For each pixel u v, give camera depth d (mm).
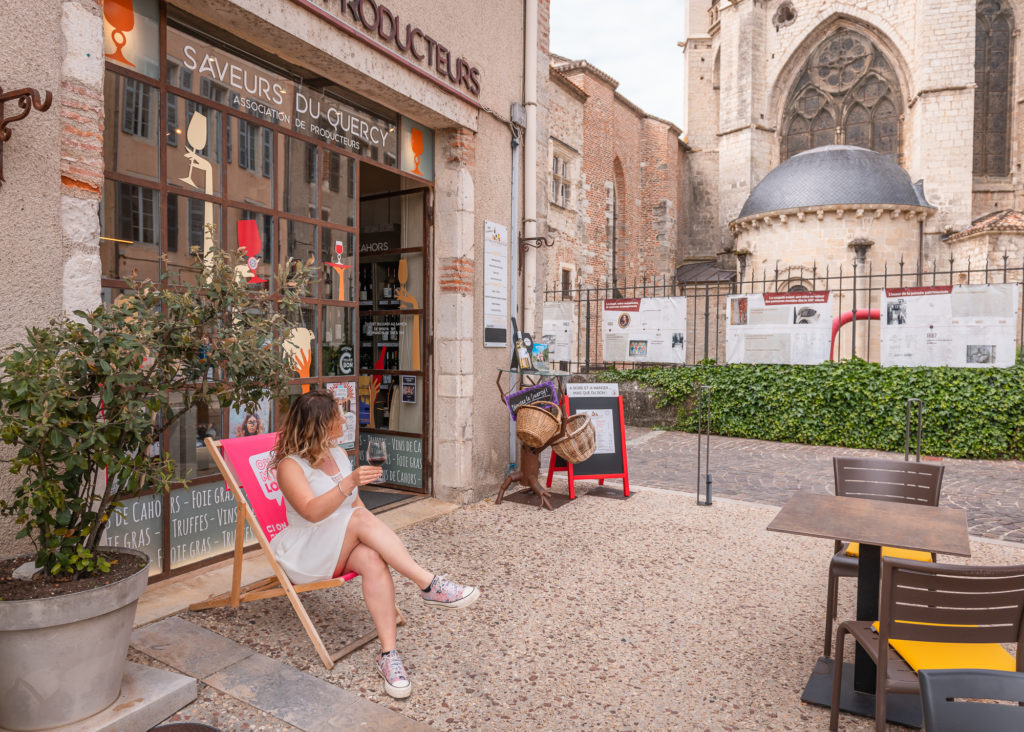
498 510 5879
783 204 19344
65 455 2219
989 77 24562
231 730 2488
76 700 2281
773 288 19156
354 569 3004
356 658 3102
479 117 6113
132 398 2455
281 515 3500
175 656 3002
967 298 9328
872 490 3877
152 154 3676
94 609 2250
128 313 2475
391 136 5484
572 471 6371
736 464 8844
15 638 2166
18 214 2811
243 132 4238
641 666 3117
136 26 3562
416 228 6039
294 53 4371
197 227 3953
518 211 6766
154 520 3781
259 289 4383
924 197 21328
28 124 2834
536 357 6430
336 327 5082
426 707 2719
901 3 24000
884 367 9984
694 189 30766
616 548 4879
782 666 3154
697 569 4477
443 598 3049
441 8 5539
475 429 6199
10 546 2818
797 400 10602
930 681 1471
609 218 24281
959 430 9461
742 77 26828
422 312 6020
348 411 5227
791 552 4879
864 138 25672
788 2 26312
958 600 2213
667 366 12297
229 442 3432
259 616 3480
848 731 2631
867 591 2840
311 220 4801
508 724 2615
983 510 6465
